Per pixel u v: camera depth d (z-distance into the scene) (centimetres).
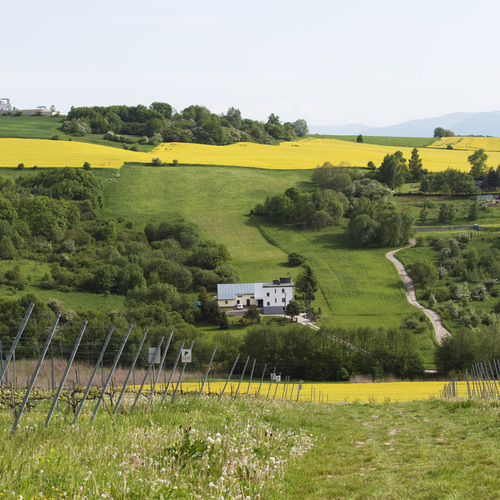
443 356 7112
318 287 12306
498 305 10712
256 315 10350
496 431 1884
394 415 2636
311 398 4459
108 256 13550
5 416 1830
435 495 1196
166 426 1788
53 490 995
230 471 1181
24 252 13275
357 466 1525
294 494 1208
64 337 6712
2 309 8706
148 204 17938
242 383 5422
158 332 7500
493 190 19450
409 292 11881
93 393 2511
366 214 16038
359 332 7325
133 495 999
